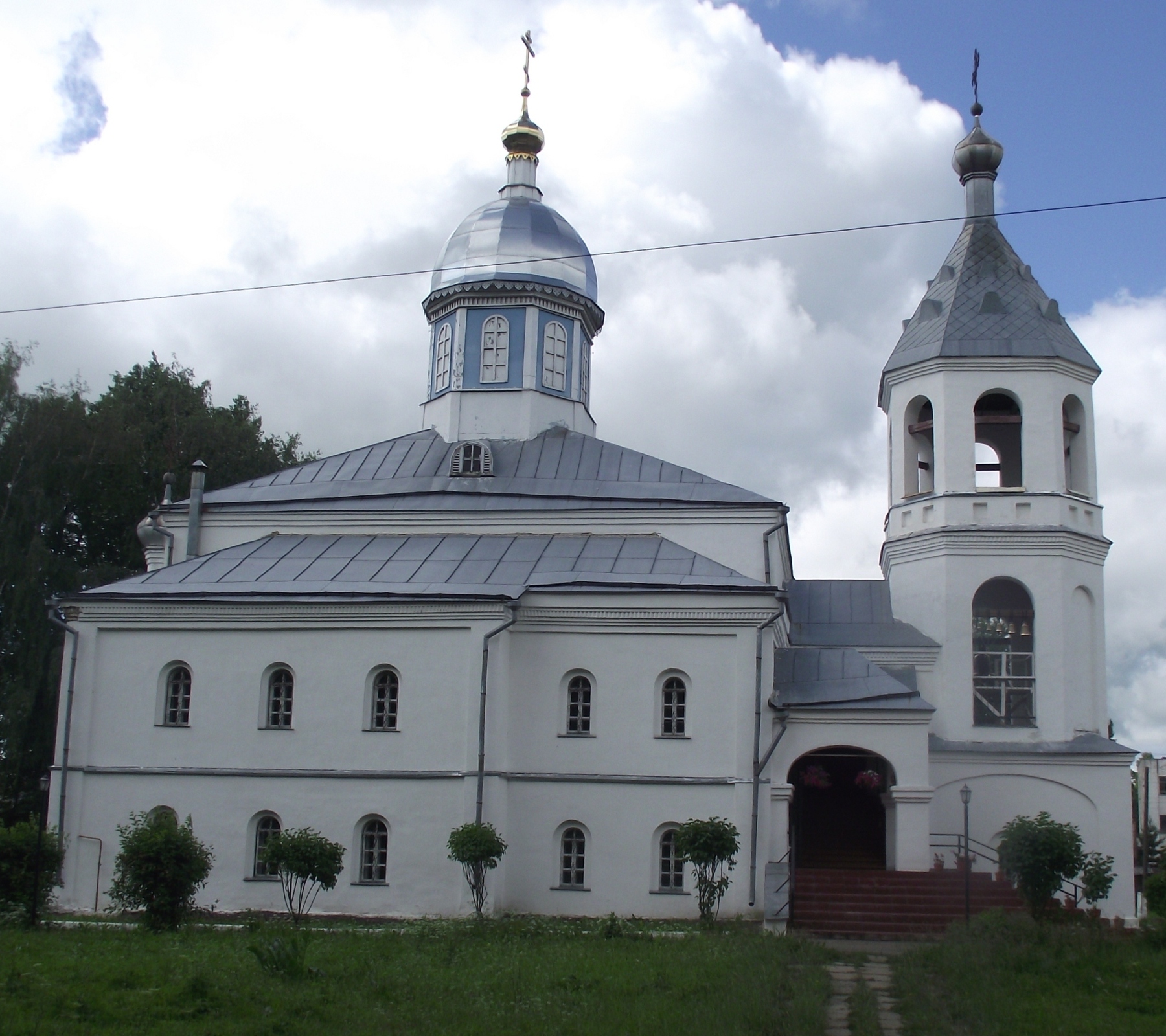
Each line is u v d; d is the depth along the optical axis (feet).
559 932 89.71
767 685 106.22
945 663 123.85
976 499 125.59
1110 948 77.92
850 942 93.76
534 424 134.21
